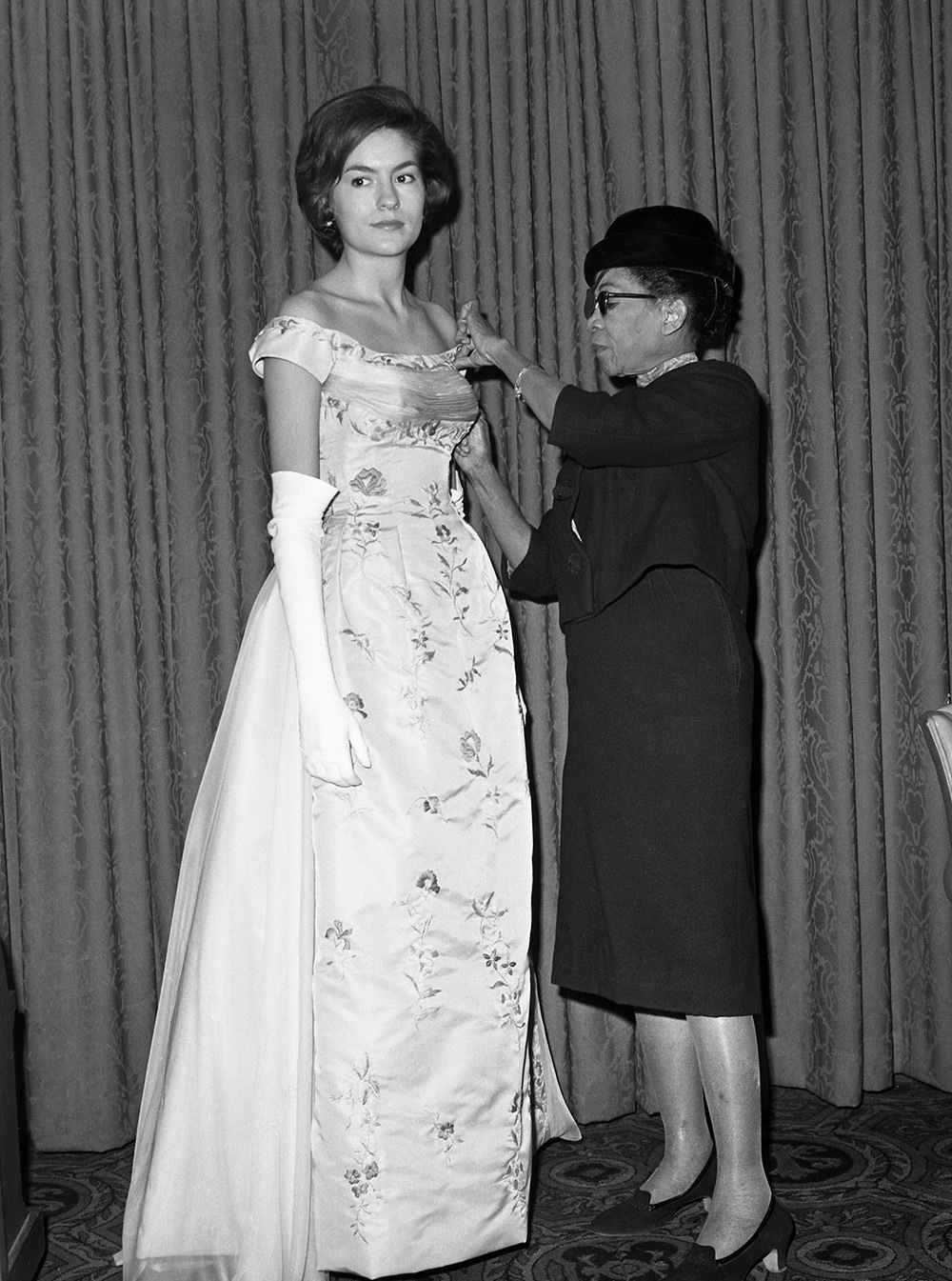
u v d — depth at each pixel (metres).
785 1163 2.27
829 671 2.49
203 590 2.38
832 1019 2.51
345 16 2.38
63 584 2.32
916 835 2.60
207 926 1.85
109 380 2.32
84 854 2.34
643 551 1.88
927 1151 2.30
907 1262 1.93
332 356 1.87
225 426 2.36
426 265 2.41
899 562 2.58
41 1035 2.37
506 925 1.93
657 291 1.95
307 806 1.86
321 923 1.82
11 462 2.31
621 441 1.86
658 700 1.88
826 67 2.50
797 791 2.54
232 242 2.35
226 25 2.33
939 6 2.53
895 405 2.56
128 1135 2.40
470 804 1.91
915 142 2.53
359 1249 1.81
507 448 2.46
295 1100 1.81
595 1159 2.34
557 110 2.44
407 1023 1.83
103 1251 2.02
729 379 1.92
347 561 1.89
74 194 2.31
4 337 2.30
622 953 1.89
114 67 2.32
